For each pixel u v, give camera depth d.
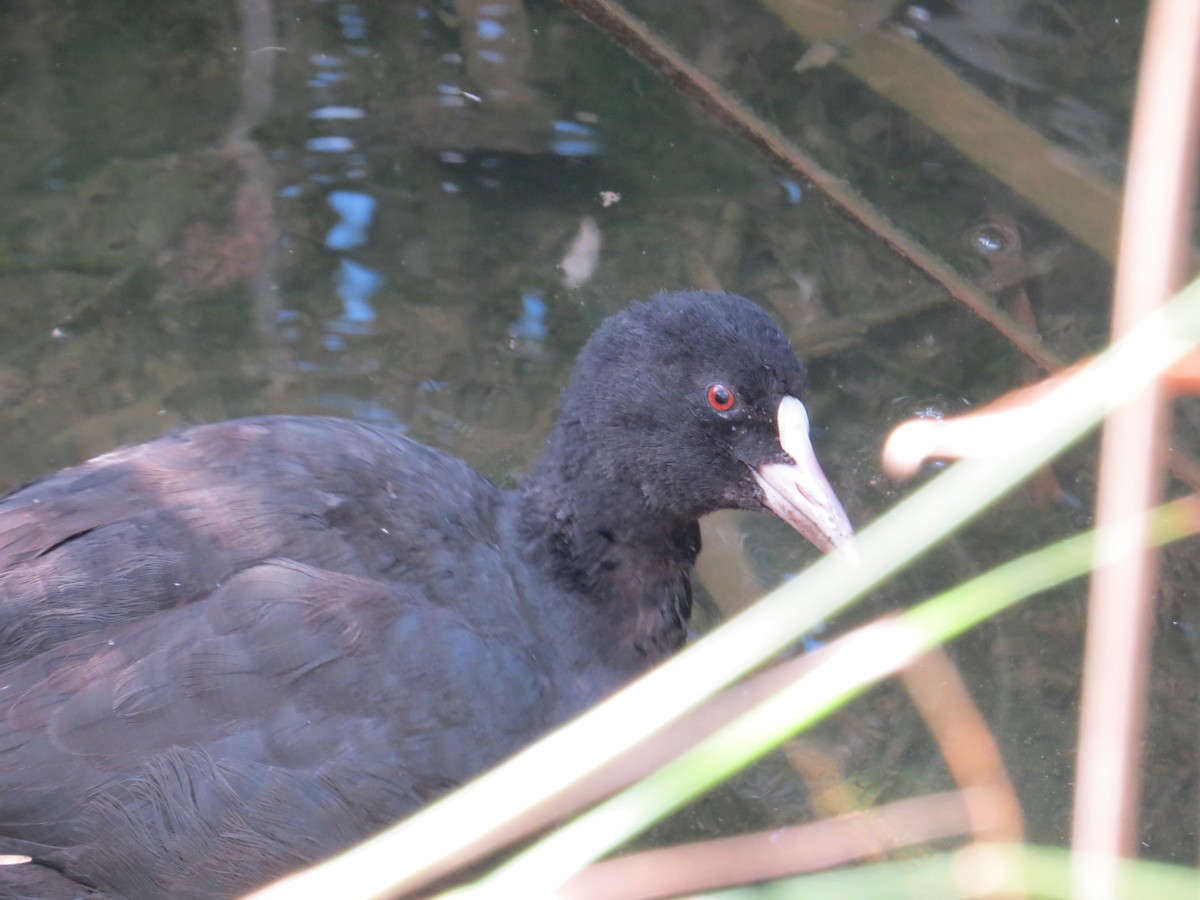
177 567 5.85
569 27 11.47
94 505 5.94
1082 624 8.23
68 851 5.69
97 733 5.62
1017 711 7.71
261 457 6.38
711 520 8.63
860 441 9.04
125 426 8.66
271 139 10.59
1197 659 7.95
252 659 5.80
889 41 10.50
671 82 10.38
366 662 6.00
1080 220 9.48
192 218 10.00
